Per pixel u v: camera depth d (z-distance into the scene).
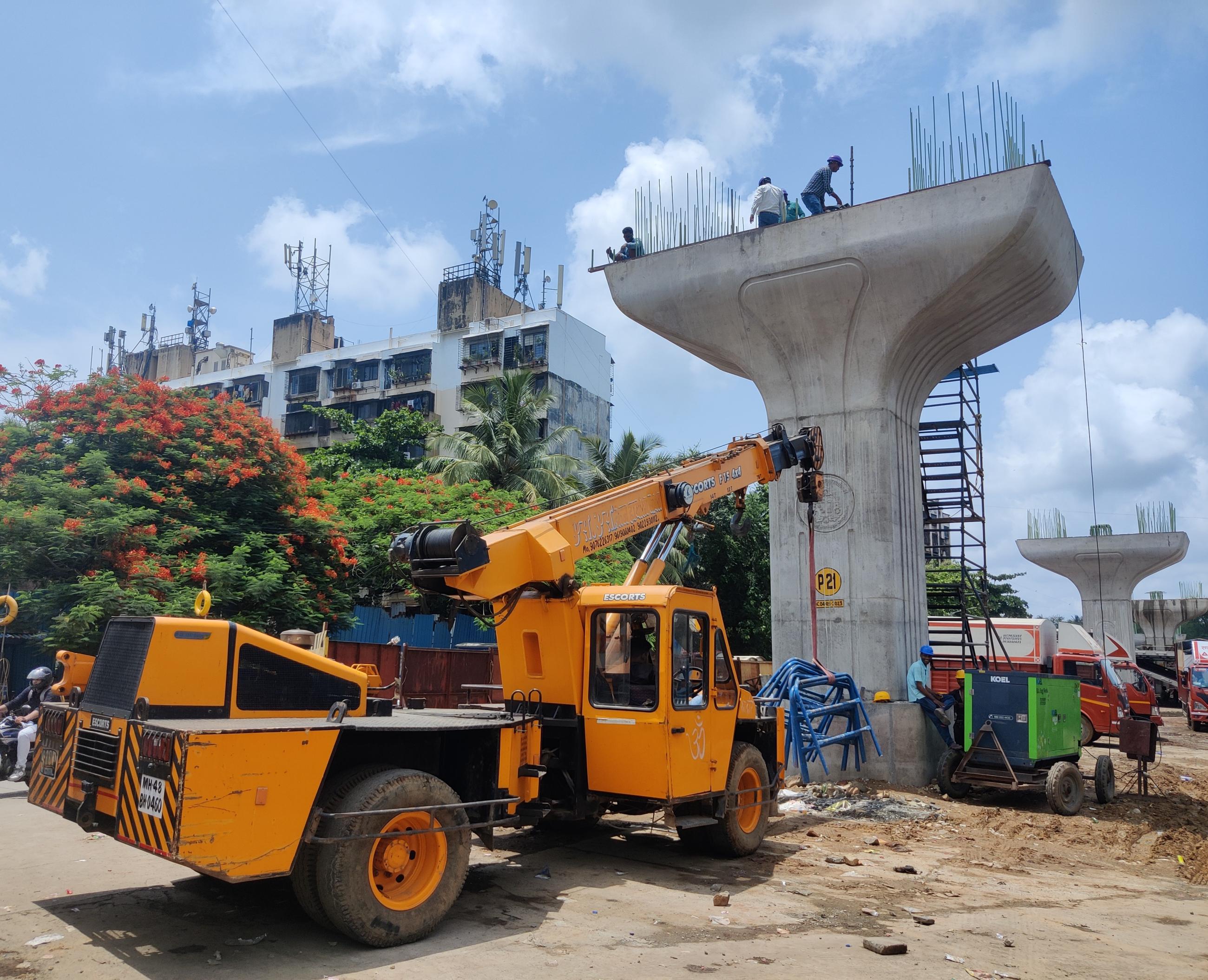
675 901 6.96
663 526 9.61
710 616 8.38
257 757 5.07
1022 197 12.15
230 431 14.90
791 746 12.44
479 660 17.97
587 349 47.69
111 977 4.87
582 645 8.01
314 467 31.00
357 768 6.00
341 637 18.62
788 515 14.53
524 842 9.14
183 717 5.65
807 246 13.80
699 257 14.80
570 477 30.02
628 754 7.67
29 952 5.23
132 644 5.81
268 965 5.16
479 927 6.11
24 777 10.92
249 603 13.27
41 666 13.90
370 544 19.28
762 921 6.48
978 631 24.12
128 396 14.23
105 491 12.52
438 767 6.74
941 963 5.67
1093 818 11.67
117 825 5.25
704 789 8.06
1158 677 33.91
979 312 13.68
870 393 13.92
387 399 48.00
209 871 4.79
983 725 12.21
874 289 13.48
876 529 13.71
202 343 64.56
